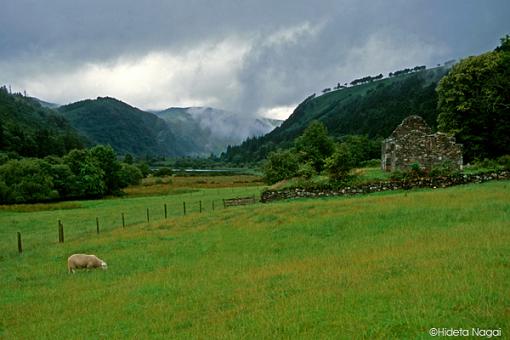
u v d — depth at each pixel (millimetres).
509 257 13484
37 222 48938
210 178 142000
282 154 69562
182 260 22312
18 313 15602
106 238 32156
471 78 49250
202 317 12602
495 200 25547
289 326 10508
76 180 95188
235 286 15578
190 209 50719
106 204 70625
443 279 12148
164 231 32594
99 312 14430
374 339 9055
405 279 12805
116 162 106812
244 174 168500
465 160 51000
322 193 41531
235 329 11023
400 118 152625
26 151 143250
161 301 14883
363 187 40094
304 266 17016
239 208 38625
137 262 23125
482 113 49594
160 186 115000
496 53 50094
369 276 13961
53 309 15625
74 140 182625
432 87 192750
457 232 18891
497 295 10312
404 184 39250
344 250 19391
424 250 16359
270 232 26516
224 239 26328
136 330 12125
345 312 10906
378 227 23719
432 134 42406
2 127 145500
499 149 50562
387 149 45406
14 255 29891
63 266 24188
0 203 83375
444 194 30328
